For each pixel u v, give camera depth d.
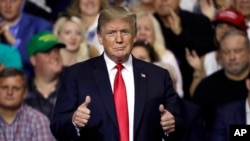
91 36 18.83
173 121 10.60
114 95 10.80
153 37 18.27
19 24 19.09
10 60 17.84
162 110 10.50
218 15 18.58
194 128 16.06
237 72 17.16
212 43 18.73
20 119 15.82
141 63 11.14
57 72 17.39
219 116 16.03
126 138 10.64
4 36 18.97
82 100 10.80
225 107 16.08
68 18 18.61
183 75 18.59
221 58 17.50
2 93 15.73
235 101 16.16
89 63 11.12
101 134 10.66
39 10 19.55
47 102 17.00
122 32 10.69
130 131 10.69
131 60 11.08
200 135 16.09
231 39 17.19
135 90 10.84
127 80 10.92
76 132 10.62
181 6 19.41
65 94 10.98
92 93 10.81
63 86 11.12
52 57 17.41
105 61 11.02
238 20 18.39
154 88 10.93
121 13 10.69
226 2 19.30
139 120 10.69
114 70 10.95
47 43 17.39
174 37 18.83
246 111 15.94
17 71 15.85
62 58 18.31
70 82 11.01
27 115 15.88
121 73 10.93
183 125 11.13
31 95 17.06
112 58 10.91
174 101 11.12
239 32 17.38
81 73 11.01
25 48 18.91
